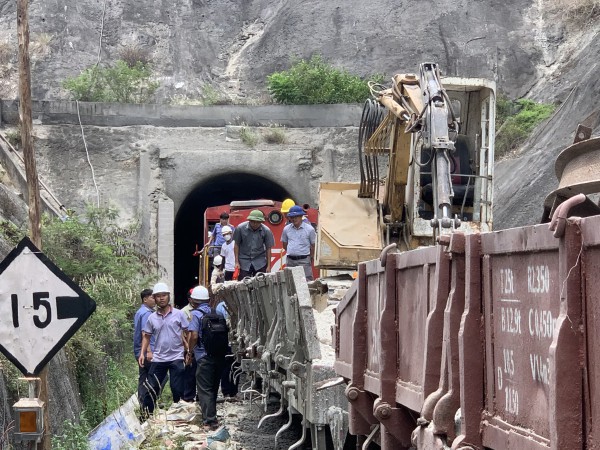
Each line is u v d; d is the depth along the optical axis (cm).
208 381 1486
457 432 499
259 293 1313
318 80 3806
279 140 3578
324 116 3647
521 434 422
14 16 4759
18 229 1869
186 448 1338
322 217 1627
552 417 371
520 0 4466
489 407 468
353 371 752
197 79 4422
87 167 3472
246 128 3600
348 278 1645
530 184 2808
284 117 3650
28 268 869
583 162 603
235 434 1430
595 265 360
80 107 3581
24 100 1121
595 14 4303
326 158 3541
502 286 452
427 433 514
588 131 624
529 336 418
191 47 4606
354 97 3800
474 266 483
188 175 3488
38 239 1112
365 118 1636
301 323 985
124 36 4606
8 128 3553
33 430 847
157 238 3397
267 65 4456
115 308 2216
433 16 4400
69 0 4688
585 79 3195
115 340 2161
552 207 632
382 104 1570
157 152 3519
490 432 461
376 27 4416
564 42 4241
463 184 1555
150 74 4247
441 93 1305
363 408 745
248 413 1645
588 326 366
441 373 520
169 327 1580
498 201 2956
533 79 4103
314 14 4547
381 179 1681
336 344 896
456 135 1305
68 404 1560
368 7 4519
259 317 1352
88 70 3984
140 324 1664
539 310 407
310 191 3516
